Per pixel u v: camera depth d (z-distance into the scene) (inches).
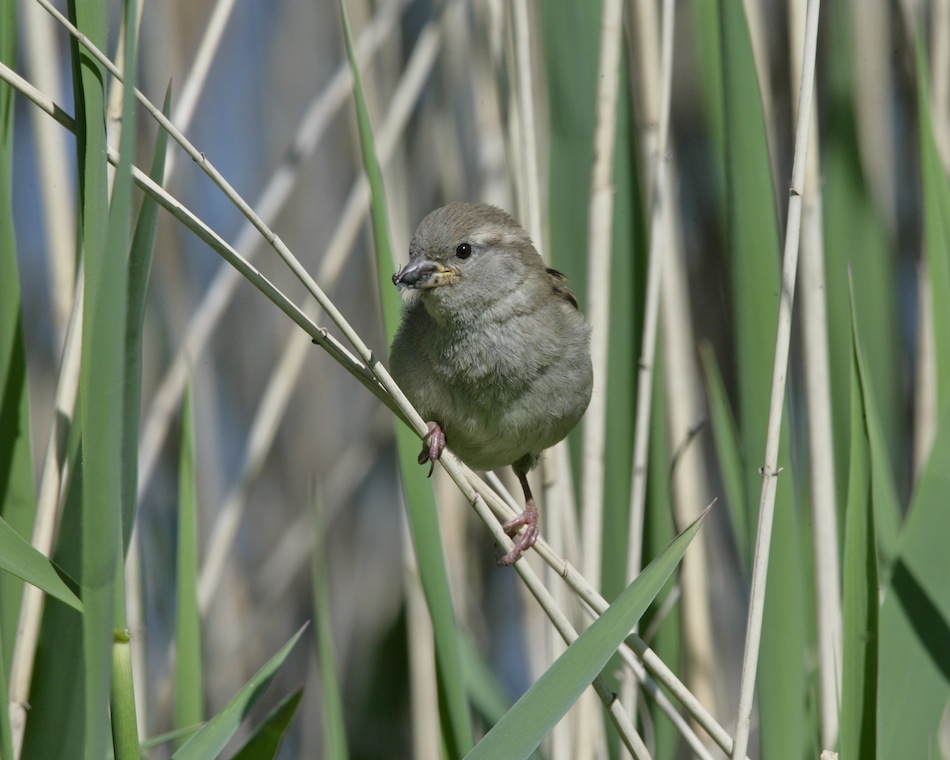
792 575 305.3
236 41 550.6
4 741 227.0
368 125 318.3
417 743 419.2
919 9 430.9
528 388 337.7
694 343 539.5
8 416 287.6
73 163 444.8
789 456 309.7
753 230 317.1
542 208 424.2
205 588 398.9
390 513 611.5
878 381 387.2
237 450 580.7
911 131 490.0
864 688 261.4
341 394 597.9
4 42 283.9
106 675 196.9
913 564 282.2
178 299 520.1
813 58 275.4
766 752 301.1
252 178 565.3
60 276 371.2
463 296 334.6
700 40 374.9
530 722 230.7
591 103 366.6
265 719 281.9
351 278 579.2
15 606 292.4
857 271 385.4
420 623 421.7
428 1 510.6
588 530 348.5
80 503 264.7
